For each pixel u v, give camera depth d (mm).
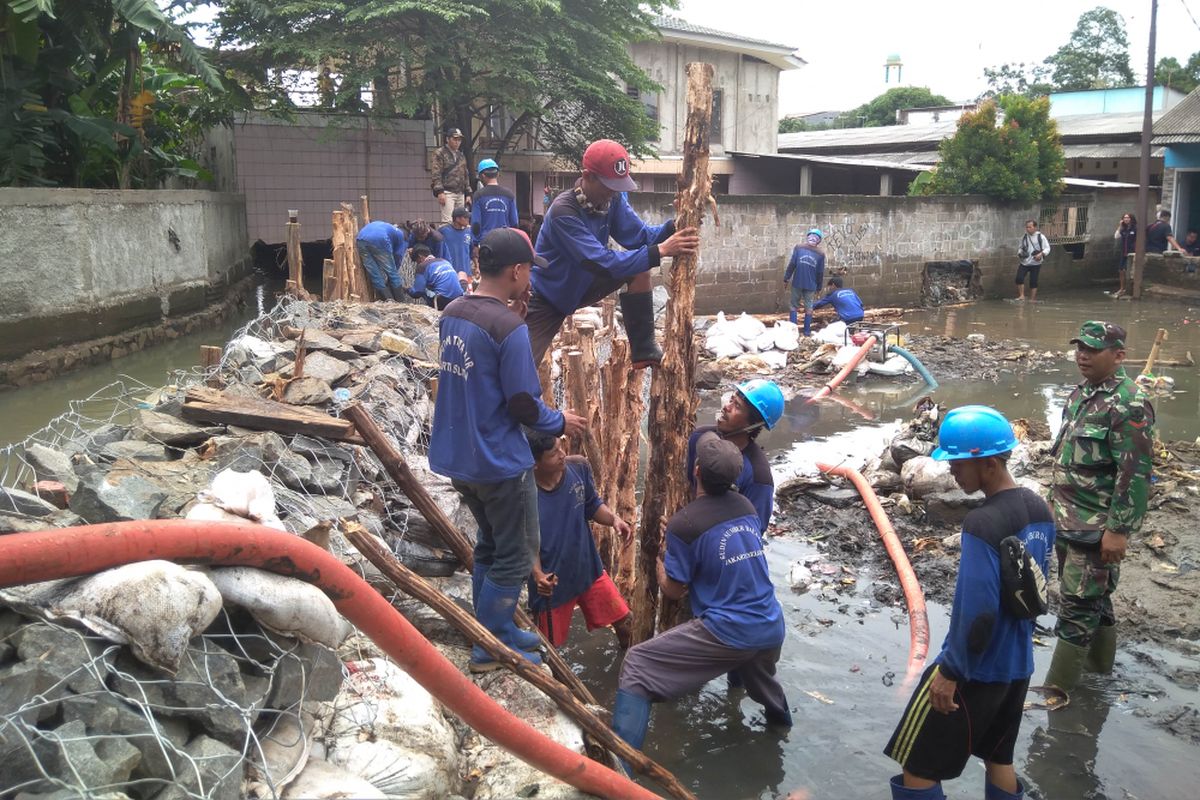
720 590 4305
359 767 3070
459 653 4234
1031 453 8516
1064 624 4965
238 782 2611
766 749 4453
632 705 4125
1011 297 23953
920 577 6359
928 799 3773
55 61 12562
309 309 8773
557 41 17422
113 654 2602
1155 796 4074
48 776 2232
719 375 12680
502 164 22047
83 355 10734
